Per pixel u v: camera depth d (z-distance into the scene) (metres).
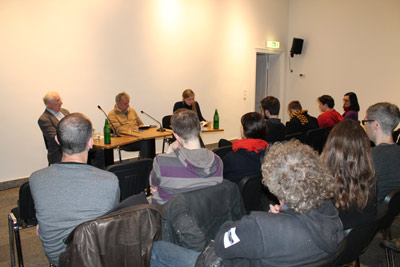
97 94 4.35
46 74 3.86
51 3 3.80
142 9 4.67
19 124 3.72
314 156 0.96
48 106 3.39
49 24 3.81
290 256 0.87
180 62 5.29
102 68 4.35
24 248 2.36
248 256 0.88
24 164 3.81
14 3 3.53
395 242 1.63
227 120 6.34
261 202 2.04
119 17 4.43
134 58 4.68
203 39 5.58
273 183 0.94
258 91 7.72
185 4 5.20
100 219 1.05
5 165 3.66
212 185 1.44
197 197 1.31
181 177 1.42
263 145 2.04
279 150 0.98
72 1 3.96
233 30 6.09
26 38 3.65
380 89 5.83
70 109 4.12
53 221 1.19
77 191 1.20
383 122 1.94
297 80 7.19
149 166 2.24
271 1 6.73
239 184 1.87
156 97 5.05
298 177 0.89
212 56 5.80
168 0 4.96
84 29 4.11
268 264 0.88
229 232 0.93
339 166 1.32
